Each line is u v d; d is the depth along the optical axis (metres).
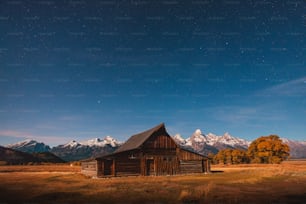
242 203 15.31
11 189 23.23
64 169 71.12
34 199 17.81
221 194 18.50
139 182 28.39
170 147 43.53
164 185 24.56
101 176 38.03
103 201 16.52
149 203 15.66
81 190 21.58
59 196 18.72
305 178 30.64
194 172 43.88
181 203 15.55
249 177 33.12
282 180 28.53
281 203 15.32
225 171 48.16
